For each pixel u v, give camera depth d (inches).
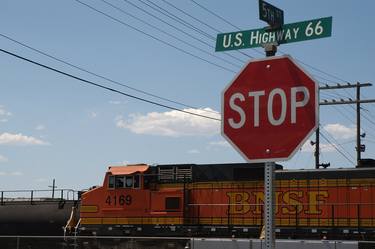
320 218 978.1
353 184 962.7
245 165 1072.2
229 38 217.2
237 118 203.3
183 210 1111.6
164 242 960.3
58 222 1283.2
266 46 205.9
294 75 193.6
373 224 930.1
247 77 203.6
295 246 900.0
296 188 1011.3
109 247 979.3
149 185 1164.5
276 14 211.5
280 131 193.6
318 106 187.8
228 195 1074.7
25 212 1333.7
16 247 1010.1
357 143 1560.0
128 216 1165.7
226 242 930.7
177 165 1149.1
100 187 1213.7
